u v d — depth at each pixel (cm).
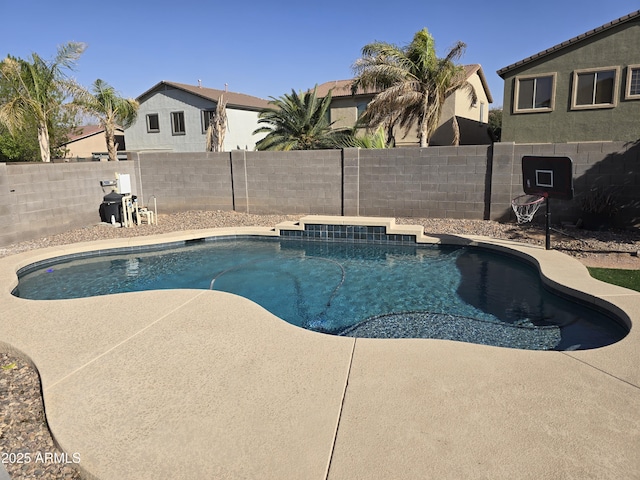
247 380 334
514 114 1748
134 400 309
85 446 260
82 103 1706
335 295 662
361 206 1195
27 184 967
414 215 1148
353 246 984
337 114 2520
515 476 229
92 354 384
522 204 938
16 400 325
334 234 1014
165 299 532
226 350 388
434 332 513
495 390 314
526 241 869
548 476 228
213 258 903
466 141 2361
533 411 287
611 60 1556
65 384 333
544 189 760
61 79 1620
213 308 499
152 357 376
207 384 329
